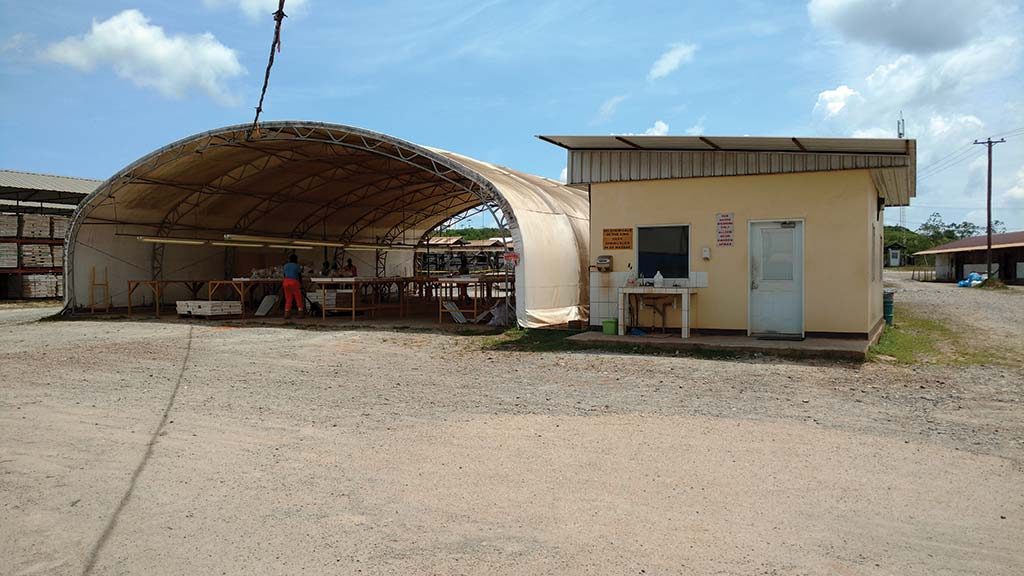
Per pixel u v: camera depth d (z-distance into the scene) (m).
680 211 12.42
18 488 4.79
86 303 19.42
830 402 7.30
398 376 9.28
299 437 6.04
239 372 9.69
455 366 10.14
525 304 14.09
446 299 19.59
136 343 13.13
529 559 3.65
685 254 12.42
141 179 18.52
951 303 24.78
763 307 11.92
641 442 5.76
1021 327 15.91
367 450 5.62
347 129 15.44
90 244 19.48
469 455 5.45
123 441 5.96
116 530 4.08
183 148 17.31
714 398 7.53
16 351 11.97
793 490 4.62
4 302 25.66
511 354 11.28
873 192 12.50
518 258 14.09
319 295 19.02
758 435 5.95
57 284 27.59
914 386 8.19
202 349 12.23
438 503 4.45
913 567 3.53
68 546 3.87
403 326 15.75
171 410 7.18
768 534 3.93
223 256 23.72
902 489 4.62
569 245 16.27
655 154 12.59
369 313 20.14
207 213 21.97
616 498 4.50
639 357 10.57
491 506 4.39
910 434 5.99
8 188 28.05
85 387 8.53
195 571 3.57
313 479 4.93
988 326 16.12
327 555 3.73
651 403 7.29
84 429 6.38
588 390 8.08
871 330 11.90
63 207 33.53
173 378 9.19
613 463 5.22
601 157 13.00
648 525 4.07
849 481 4.78
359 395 7.95
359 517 4.23
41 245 27.20
